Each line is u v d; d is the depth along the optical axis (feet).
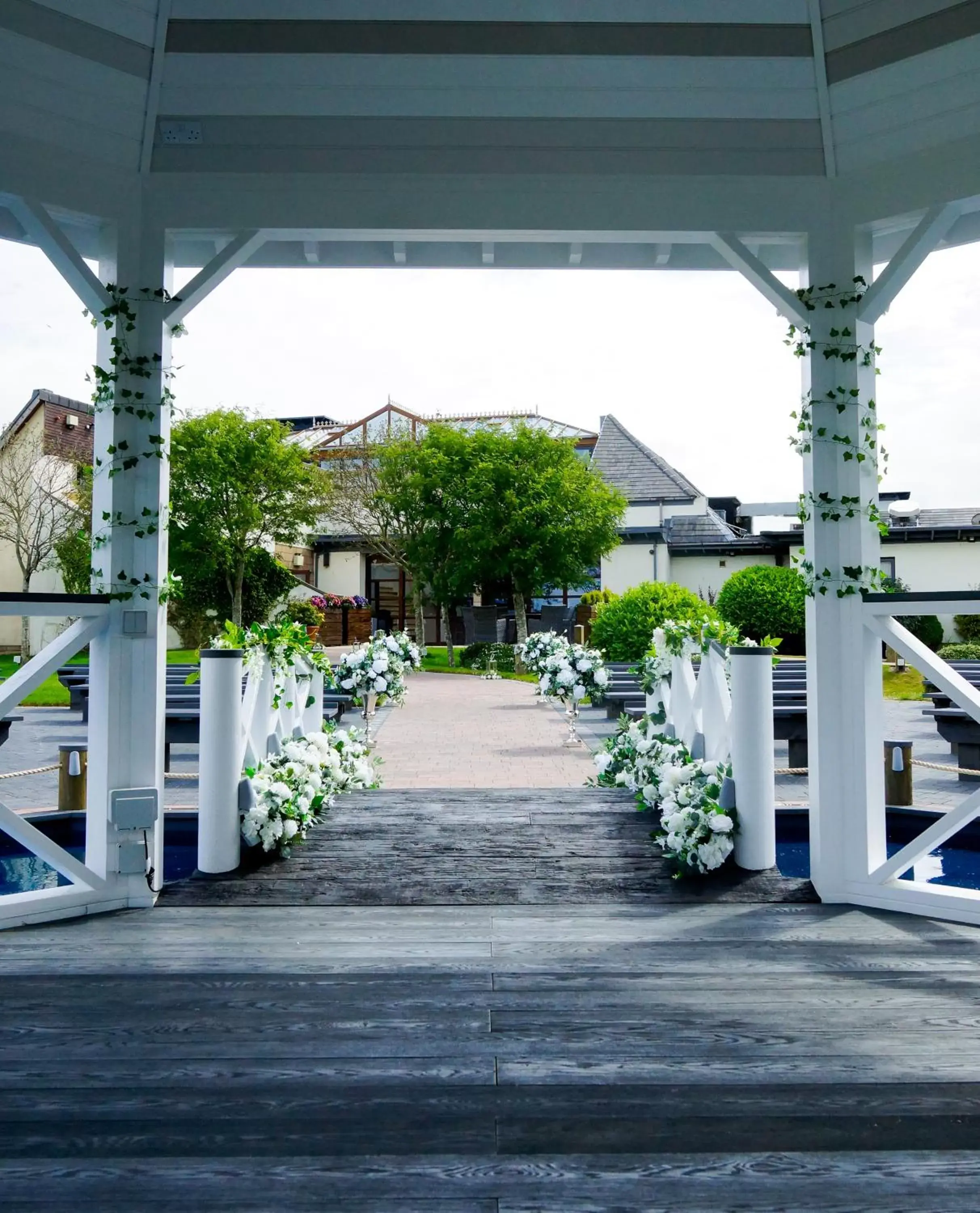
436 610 82.69
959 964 9.65
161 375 12.01
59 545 55.47
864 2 11.25
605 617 39.09
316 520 63.26
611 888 12.23
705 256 14.28
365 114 11.93
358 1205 5.67
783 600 55.06
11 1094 7.01
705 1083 7.18
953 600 11.23
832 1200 5.73
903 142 11.55
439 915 11.32
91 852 11.82
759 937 10.52
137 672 11.90
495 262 14.23
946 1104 6.88
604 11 11.60
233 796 12.92
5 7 10.50
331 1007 8.61
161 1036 8.00
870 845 11.80
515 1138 6.42
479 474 53.52
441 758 23.72
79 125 11.43
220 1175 5.98
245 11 11.44
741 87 11.84
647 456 79.41
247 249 12.23
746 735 12.91
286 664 15.26
